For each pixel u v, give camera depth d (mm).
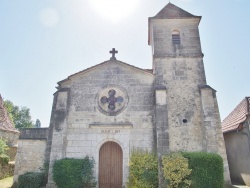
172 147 13141
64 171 12375
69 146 13547
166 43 15750
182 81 14570
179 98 14156
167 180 11547
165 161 11828
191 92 14273
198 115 13750
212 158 11680
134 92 14352
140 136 13422
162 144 12656
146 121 13695
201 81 14531
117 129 13633
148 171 12203
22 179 13148
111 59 15086
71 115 14125
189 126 13547
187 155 11945
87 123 13914
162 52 15453
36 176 13086
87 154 13367
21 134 15797
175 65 15008
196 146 13141
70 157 13344
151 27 17250
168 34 16062
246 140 14117
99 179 13172
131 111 13938
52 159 13055
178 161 11508
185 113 13828
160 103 13516
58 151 13164
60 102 14156
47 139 14547
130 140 13383
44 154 15188
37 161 15195
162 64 15055
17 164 15242
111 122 13797
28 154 15383
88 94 14508
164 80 14609
